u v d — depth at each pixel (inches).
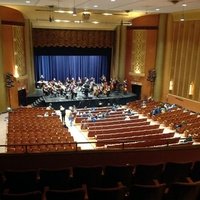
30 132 544.7
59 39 975.6
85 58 1104.8
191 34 821.9
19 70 857.5
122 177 212.4
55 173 199.2
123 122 687.1
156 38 924.6
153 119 743.1
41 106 881.5
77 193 161.9
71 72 1106.1
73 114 749.9
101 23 964.6
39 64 1047.0
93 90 964.0
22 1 593.6
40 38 953.5
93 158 243.6
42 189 201.9
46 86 932.0
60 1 585.6
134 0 555.2
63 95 931.3
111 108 855.7
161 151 253.8
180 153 258.1
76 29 978.1
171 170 216.4
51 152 238.1
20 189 199.2
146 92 981.8
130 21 979.3
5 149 514.6
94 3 615.5
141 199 175.2
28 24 886.4
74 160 240.8
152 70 939.3
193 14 802.8
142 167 211.8
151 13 884.0
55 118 689.0
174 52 892.6
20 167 234.2
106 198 167.3
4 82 787.4
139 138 517.3
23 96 892.0
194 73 823.7
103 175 213.2
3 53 778.2
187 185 172.7
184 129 623.8
